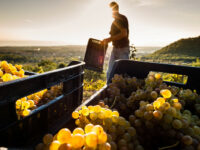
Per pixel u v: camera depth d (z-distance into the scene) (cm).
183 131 111
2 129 93
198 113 149
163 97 134
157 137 116
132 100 148
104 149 80
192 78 207
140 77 241
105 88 177
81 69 219
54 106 150
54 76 148
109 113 109
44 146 83
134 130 110
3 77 142
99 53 432
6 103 95
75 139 75
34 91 121
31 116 117
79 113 111
